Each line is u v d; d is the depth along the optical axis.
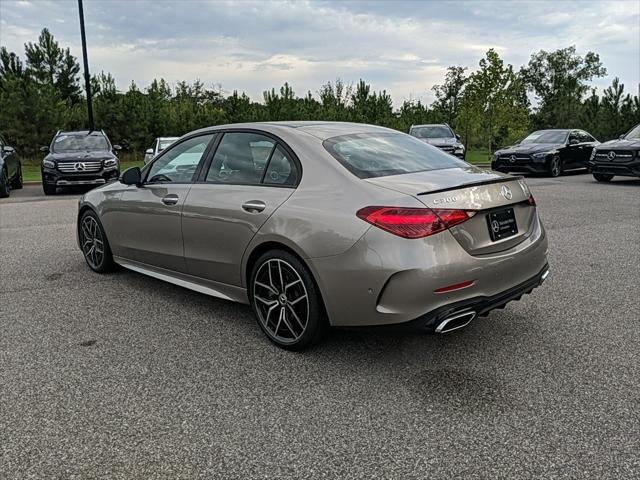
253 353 3.55
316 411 2.81
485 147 37.75
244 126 4.11
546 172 15.84
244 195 3.75
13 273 5.61
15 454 2.46
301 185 3.48
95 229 5.50
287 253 3.44
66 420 2.74
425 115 36.75
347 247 3.09
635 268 5.42
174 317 4.26
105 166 13.52
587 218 8.38
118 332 3.95
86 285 5.16
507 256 3.25
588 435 2.54
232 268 3.89
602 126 35.34
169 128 30.75
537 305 4.36
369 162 3.50
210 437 2.58
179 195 4.27
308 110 32.19
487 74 30.22
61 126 26.72
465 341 3.67
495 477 2.26
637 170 12.77
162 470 2.34
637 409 2.76
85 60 19.55
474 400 2.89
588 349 3.50
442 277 2.94
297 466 2.35
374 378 3.17
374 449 2.47
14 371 3.30
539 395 2.92
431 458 2.39
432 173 3.47
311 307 3.36
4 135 25.38
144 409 2.84
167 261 4.53
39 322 4.16
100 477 2.30
